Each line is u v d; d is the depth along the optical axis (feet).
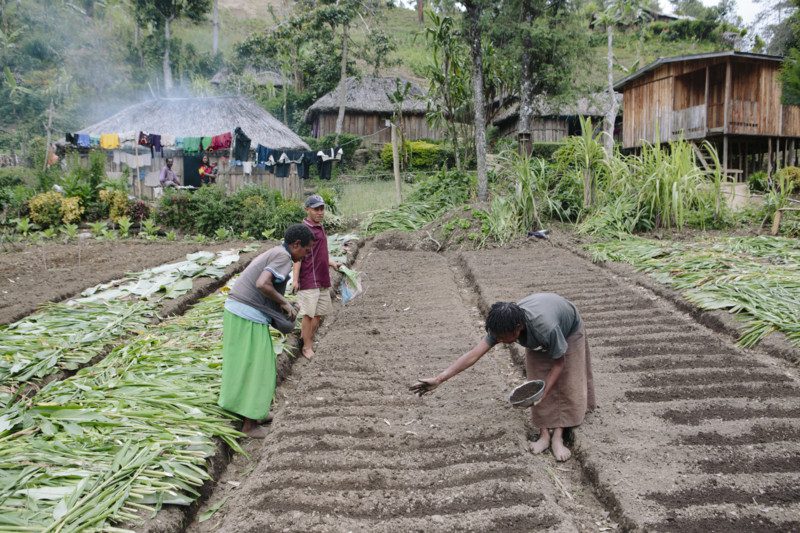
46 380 16.42
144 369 17.02
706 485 11.31
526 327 12.28
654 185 39.29
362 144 104.63
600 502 11.59
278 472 12.57
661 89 67.36
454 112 56.85
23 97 101.96
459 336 21.62
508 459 12.98
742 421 13.70
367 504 11.35
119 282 28.58
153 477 11.69
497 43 60.34
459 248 40.01
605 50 139.13
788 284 22.86
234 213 48.65
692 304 22.65
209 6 127.54
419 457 13.16
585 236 38.65
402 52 158.40
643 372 16.97
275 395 17.51
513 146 65.57
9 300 24.71
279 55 113.91
